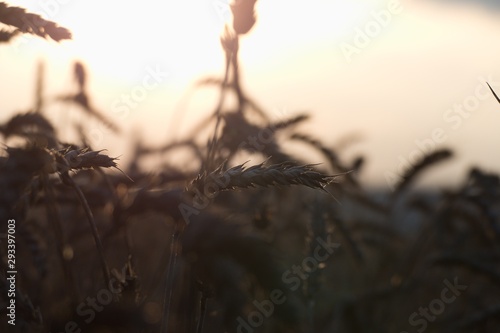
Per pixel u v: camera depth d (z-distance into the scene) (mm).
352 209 4531
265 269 1690
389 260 4453
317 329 3814
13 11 1597
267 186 1551
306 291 2711
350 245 3596
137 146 3633
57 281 2688
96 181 2516
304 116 3271
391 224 4484
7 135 2348
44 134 2256
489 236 3982
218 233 1691
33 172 1818
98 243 1822
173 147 3533
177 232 1748
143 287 2711
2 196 1830
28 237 2240
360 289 4406
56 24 1651
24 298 1688
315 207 2826
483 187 4016
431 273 4496
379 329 3957
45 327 1664
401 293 4082
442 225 4215
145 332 1661
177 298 2328
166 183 2588
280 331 2354
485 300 4098
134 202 1857
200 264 1700
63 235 2324
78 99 3512
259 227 2598
